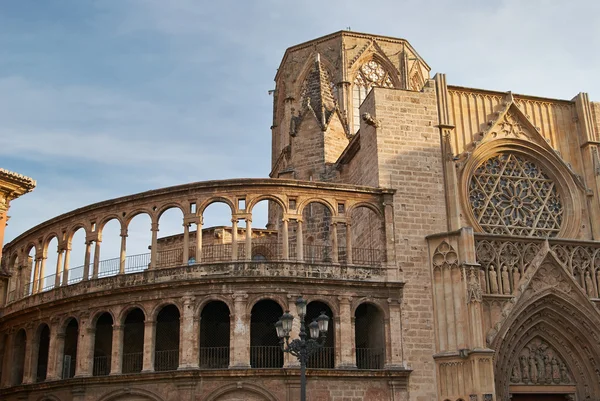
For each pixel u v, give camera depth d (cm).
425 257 4644
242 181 4519
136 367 4669
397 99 5009
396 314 4453
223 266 4341
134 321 4803
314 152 5625
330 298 4381
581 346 4647
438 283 4562
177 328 4684
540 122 5394
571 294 4650
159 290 4372
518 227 5034
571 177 5238
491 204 5044
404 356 4384
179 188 4575
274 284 4306
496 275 4625
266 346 4303
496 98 5338
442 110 5078
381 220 4675
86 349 4500
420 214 4747
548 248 4691
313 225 5359
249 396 4125
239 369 4103
